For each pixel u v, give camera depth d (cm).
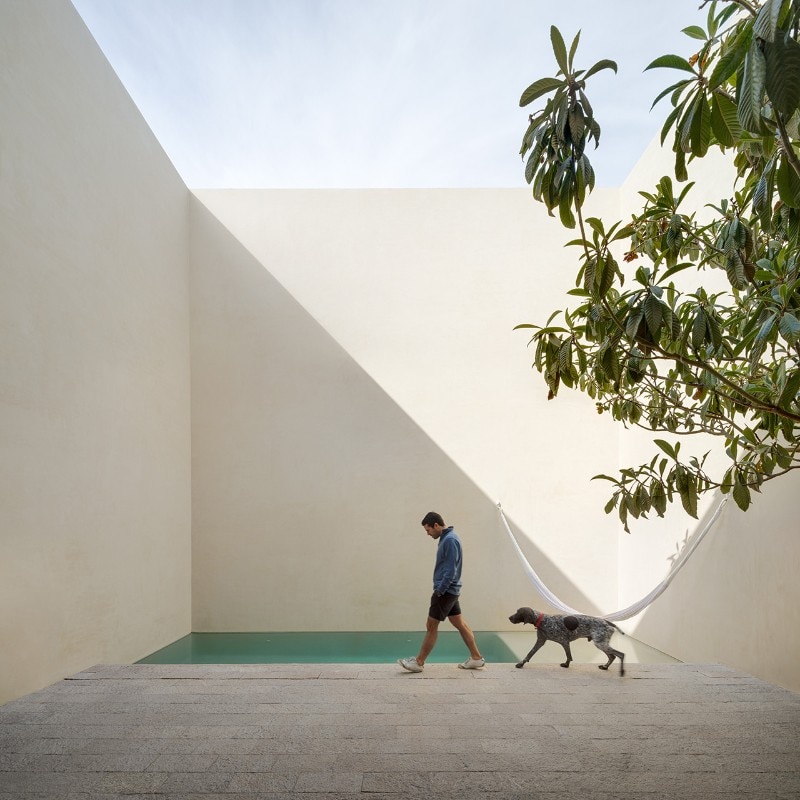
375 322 708
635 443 649
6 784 239
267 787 236
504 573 679
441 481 690
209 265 711
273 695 356
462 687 371
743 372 319
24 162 391
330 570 679
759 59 112
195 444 692
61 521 420
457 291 711
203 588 677
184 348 684
